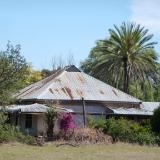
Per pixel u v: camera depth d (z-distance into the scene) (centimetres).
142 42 7212
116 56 7219
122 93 5856
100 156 3097
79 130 4194
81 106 5419
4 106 4091
